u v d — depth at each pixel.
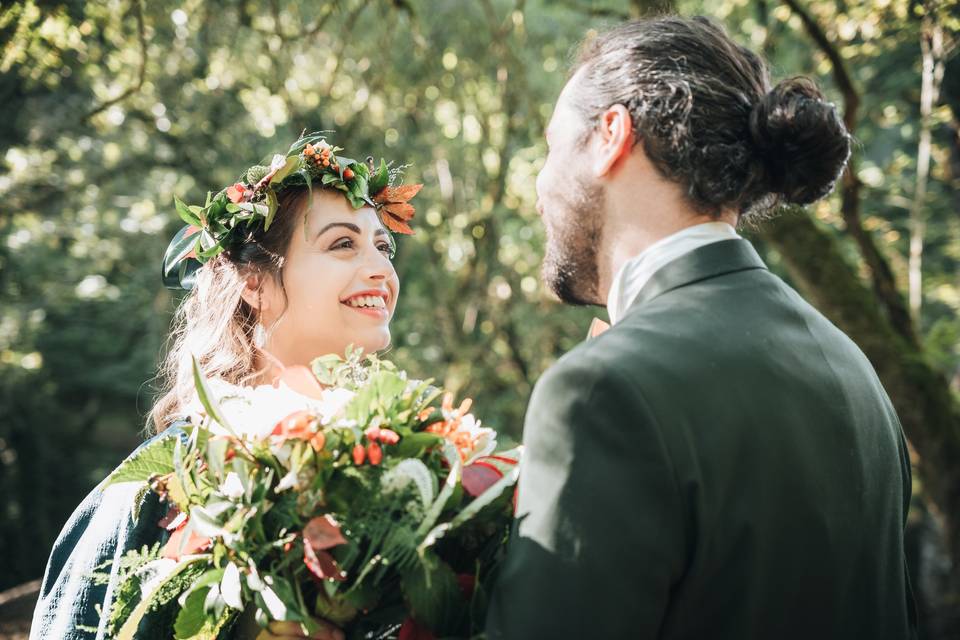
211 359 2.16
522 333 9.98
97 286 11.76
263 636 1.54
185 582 1.63
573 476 1.25
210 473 1.59
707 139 1.42
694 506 1.23
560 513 1.24
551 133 1.57
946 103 6.90
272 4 6.02
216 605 1.54
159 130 8.52
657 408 1.24
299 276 2.11
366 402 1.54
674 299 1.39
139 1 5.22
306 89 8.51
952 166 7.36
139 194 9.80
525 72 8.07
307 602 1.55
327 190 2.16
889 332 5.52
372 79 8.27
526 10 8.98
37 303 11.60
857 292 5.56
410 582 1.46
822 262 5.57
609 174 1.47
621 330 1.34
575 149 1.51
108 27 5.74
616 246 1.49
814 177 1.44
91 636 1.80
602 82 1.49
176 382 2.32
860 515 1.36
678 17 1.54
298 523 1.47
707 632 1.26
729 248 1.44
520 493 1.31
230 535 1.49
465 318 10.00
